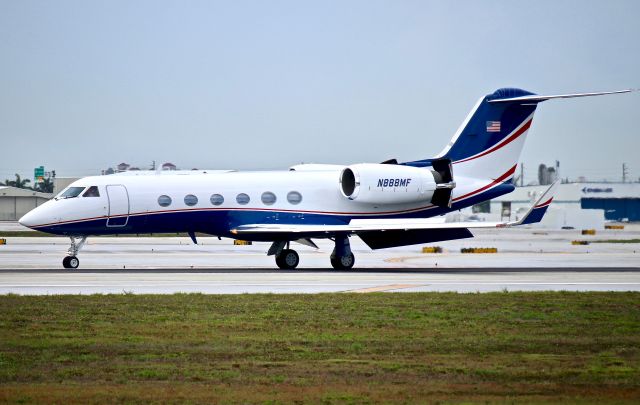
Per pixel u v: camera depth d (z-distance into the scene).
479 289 104.19
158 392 50.84
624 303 89.38
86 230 136.00
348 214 147.00
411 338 68.75
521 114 151.25
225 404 48.19
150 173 148.00
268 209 143.12
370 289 103.50
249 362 59.47
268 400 49.09
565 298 93.44
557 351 63.72
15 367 57.50
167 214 138.88
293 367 57.94
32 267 139.62
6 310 81.62
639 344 66.38
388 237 142.25
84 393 50.47
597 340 67.94
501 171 151.25
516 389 51.97
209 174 144.00
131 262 154.12
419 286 107.06
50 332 70.62
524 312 82.62
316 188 146.12
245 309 83.44
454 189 148.38
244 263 153.38
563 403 48.62
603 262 158.88
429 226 132.75
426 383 53.50
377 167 144.75
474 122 149.75
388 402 48.81
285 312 81.62
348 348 64.56
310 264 155.00
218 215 140.88
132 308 83.69
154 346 64.88
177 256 174.62
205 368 57.50
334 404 48.38
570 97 144.38
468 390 51.69
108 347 64.38
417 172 146.75
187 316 79.12
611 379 54.59
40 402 48.31
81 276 118.81
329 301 89.62
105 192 136.25
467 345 65.88
